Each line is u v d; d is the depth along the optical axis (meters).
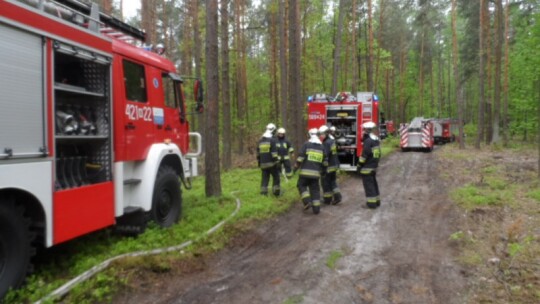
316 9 22.61
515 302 4.34
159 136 6.73
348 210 8.93
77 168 5.02
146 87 6.38
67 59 4.93
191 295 4.53
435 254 5.96
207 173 9.23
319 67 30.41
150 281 4.79
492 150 23.48
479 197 9.27
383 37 34.22
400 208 9.05
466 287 4.80
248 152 23.34
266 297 4.52
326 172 9.44
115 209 5.45
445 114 55.44
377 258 5.81
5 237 4.00
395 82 45.34
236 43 23.02
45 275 4.66
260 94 28.14
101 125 5.36
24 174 4.04
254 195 9.73
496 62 25.41
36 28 4.15
